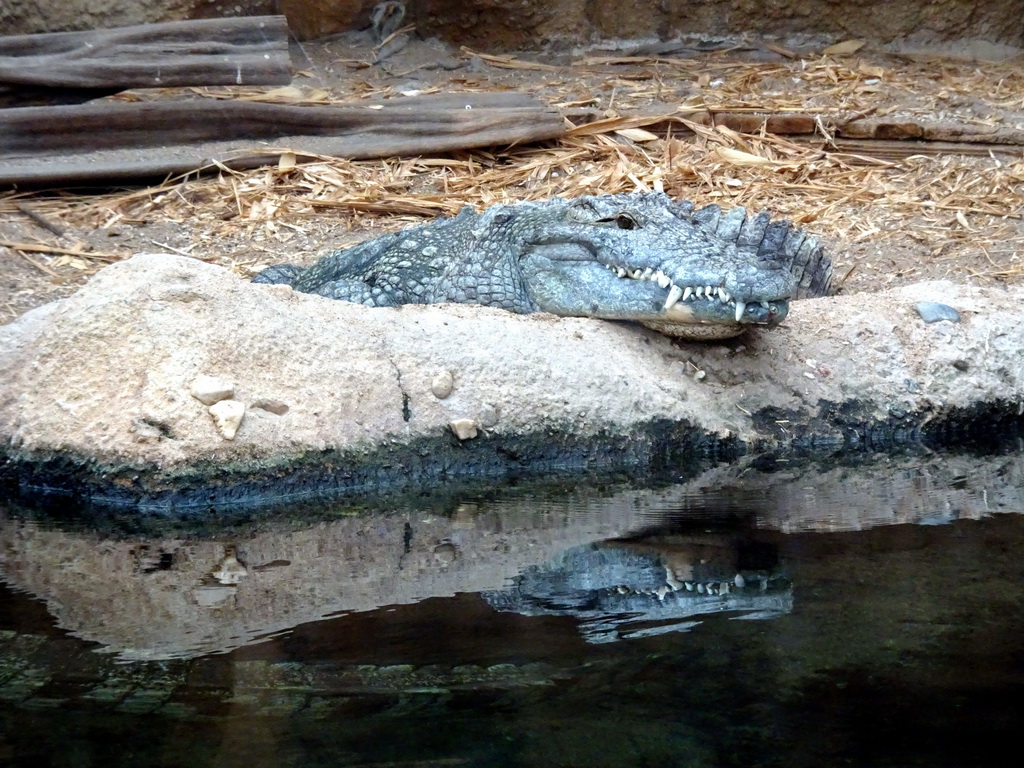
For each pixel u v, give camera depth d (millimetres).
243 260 8297
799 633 3287
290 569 4105
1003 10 13375
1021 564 3893
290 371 5398
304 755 2645
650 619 3443
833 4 13438
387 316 5855
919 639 3238
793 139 10719
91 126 9594
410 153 10047
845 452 5934
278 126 10117
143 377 5215
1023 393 6371
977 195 9273
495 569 4016
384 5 13258
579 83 12203
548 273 6340
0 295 7234
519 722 2785
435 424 5488
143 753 2672
